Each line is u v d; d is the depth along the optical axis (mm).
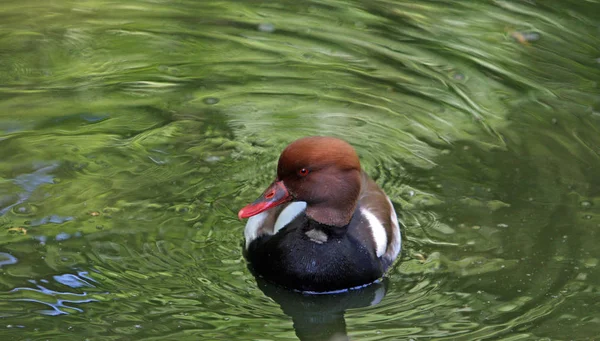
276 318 8602
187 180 10516
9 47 13148
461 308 8695
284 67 13055
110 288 8688
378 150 11234
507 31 13992
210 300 8688
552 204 10211
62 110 11789
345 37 13812
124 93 12281
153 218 9836
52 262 9008
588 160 10992
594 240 9609
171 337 8055
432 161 11070
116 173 10555
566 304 8672
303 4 14930
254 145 11242
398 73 12914
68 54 13148
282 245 9055
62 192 10133
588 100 12242
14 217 9648
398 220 10055
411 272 9281
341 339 8344
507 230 9828
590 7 14789
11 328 8039
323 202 8805
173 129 11500
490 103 12227
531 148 11258
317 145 8633
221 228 9773
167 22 14250
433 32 13961
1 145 10914
